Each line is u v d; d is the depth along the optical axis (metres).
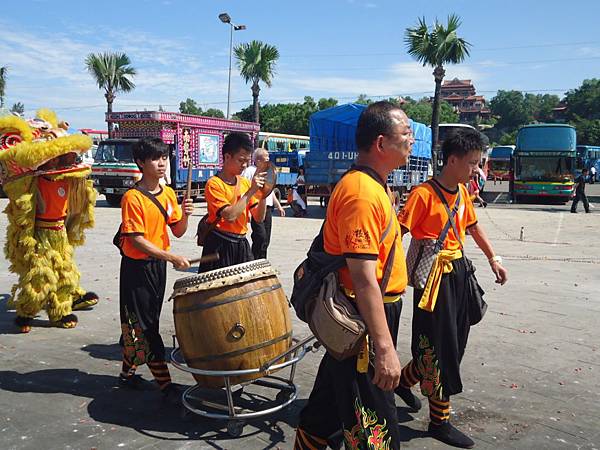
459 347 3.58
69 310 5.70
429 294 3.36
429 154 23.14
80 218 5.86
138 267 3.89
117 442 3.41
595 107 95.62
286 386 3.96
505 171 51.31
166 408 3.88
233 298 3.34
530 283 8.02
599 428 3.71
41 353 4.94
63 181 5.57
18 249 5.48
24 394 4.07
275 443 3.42
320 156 18.58
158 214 3.97
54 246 5.60
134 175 19.39
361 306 2.29
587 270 9.14
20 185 5.36
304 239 12.28
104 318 6.01
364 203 2.32
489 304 6.77
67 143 5.33
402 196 19.78
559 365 4.81
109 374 4.50
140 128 21.33
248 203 4.58
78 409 3.85
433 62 29.25
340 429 2.79
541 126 25.84
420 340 3.46
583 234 14.30
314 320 2.44
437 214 3.41
